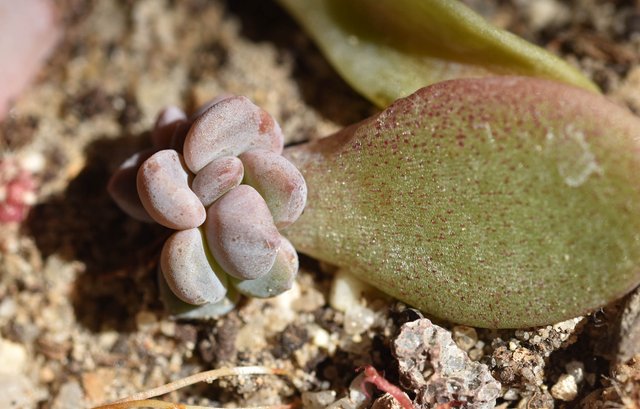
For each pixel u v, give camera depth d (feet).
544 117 0.41
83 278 0.47
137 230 0.47
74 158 0.49
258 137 0.43
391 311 0.44
